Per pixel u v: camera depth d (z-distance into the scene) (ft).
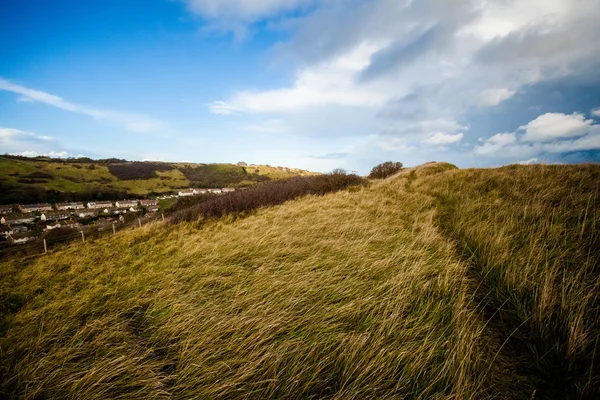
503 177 27.04
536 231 13.30
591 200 15.25
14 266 25.85
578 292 8.16
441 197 28.48
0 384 7.22
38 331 9.95
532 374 6.56
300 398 6.31
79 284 16.49
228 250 16.93
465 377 6.20
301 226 20.47
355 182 53.21
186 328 9.15
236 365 7.35
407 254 13.30
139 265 18.03
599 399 5.57
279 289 10.93
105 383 7.01
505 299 9.26
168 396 6.67
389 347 7.24
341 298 10.07
